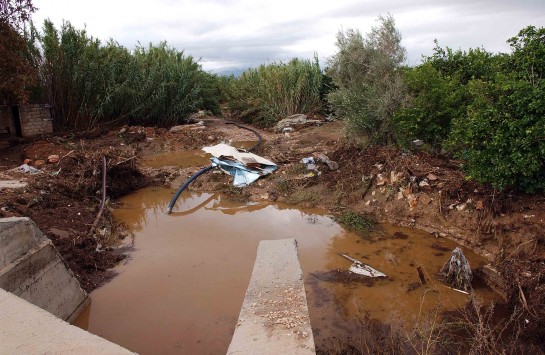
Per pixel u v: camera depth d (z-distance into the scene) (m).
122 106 15.91
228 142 14.44
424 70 8.53
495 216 6.20
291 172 9.73
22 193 7.19
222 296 5.20
